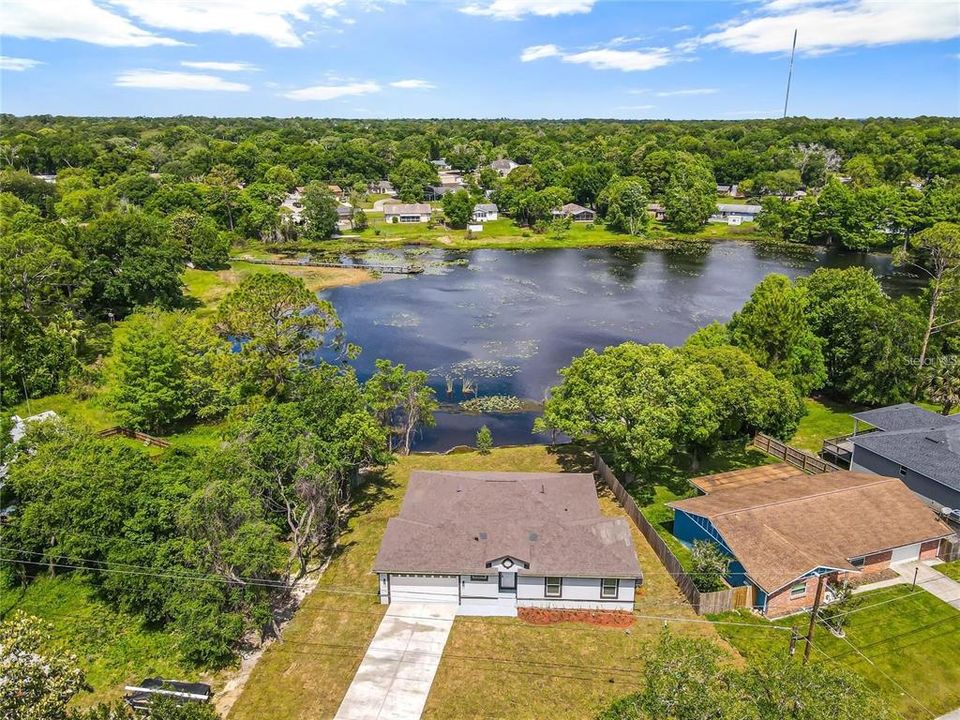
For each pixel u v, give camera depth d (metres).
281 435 37.31
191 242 113.62
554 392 46.34
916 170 173.50
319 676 28.03
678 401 41.56
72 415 56.59
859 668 28.25
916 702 26.55
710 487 41.72
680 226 156.38
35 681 22.02
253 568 28.31
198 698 26.17
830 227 136.88
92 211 118.00
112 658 29.02
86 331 72.62
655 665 19.81
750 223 161.00
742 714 18.22
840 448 48.22
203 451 35.47
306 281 110.12
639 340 82.12
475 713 26.05
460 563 32.06
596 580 31.86
